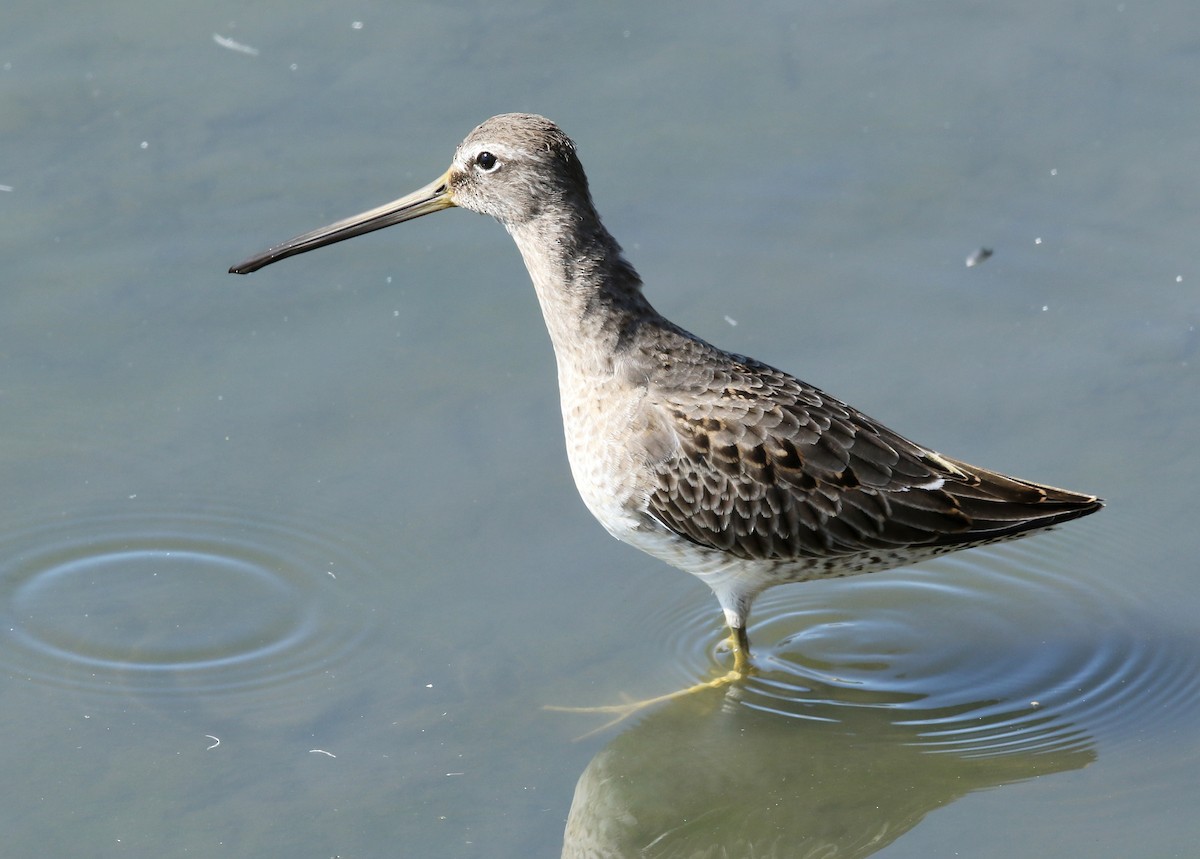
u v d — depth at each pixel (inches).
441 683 500.1
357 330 633.0
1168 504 555.8
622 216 675.4
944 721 492.4
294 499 566.3
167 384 608.1
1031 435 581.9
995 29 753.0
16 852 436.1
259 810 452.4
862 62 738.8
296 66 735.7
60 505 560.1
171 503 562.9
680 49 747.4
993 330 629.0
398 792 459.5
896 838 449.4
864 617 541.6
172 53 740.0
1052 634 526.3
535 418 597.3
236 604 528.1
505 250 673.6
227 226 663.8
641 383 491.8
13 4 757.9
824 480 482.0
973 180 685.3
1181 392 595.8
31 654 507.2
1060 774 468.8
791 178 689.0
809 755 486.3
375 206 669.9
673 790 475.8
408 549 549.3
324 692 495.5
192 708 488.4
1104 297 637.9
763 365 504.1
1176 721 486.3
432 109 712.4
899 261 657.6
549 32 754.8
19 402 596.7
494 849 440.8
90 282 643.5
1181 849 432.1
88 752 471.2
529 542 553.0
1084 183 681.0
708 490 485.4
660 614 531.2
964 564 559.8
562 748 478.9
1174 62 730.2
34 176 681.6
